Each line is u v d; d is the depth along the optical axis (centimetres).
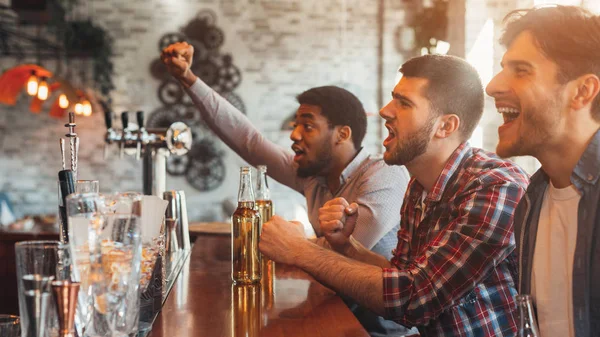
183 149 323
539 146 150
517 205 167
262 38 823
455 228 175
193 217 820
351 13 816
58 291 108
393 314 173
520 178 180
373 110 812
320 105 273
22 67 739
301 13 822
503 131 157
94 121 812
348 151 277
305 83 824
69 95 764
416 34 795
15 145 814
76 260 118
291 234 193
